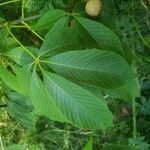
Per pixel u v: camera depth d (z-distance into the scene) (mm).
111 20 425
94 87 308
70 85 290
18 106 482
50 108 311
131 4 588
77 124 300
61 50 318
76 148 714
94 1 396
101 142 704
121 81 300
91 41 349
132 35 610
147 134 695
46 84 296
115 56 296
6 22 403
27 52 331
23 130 723
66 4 433
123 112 703
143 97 686
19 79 320
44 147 724
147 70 665
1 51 404
